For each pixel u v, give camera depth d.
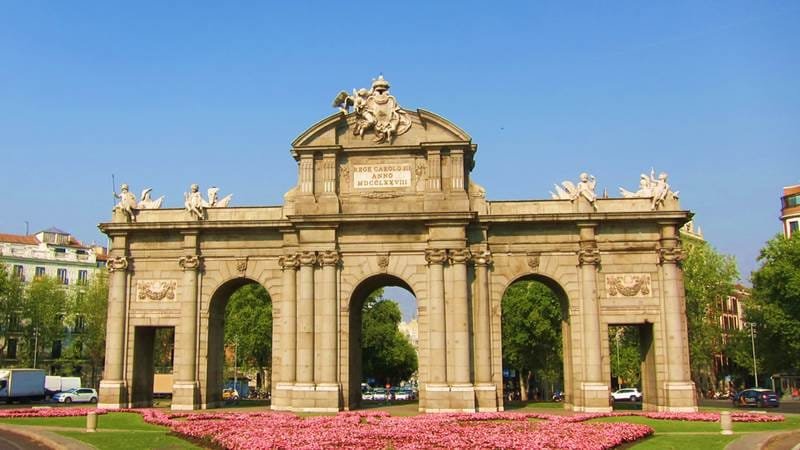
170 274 60.28
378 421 44.88
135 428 42.81
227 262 59.88
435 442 33.69
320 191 58.53
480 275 57.09
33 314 110.00
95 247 143.88
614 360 116.00
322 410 55.19
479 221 57.38
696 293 100.19
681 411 54.47
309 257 57.34
